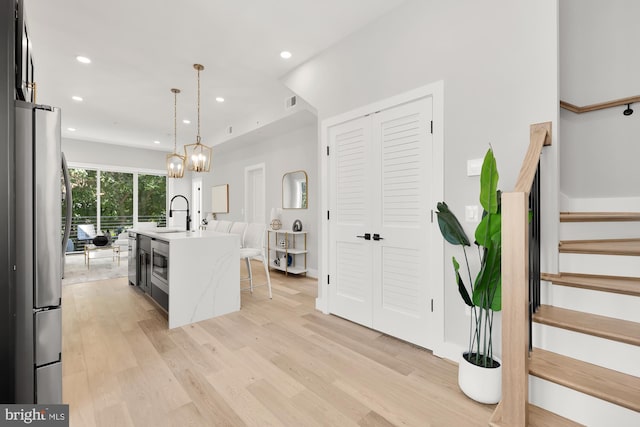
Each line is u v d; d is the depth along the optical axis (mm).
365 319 2764
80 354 2217
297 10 2543
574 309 1662
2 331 1277
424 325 2318
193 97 4531
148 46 3105
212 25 2750
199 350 2295
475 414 1584
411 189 2400
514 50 1854
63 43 3053
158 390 1777
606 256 1696
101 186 7688
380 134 2619
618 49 2539
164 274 2924
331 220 3096
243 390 1786
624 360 1361
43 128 1398
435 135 2229
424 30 2293
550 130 1720
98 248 5844
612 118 2559
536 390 1441
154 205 8594
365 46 2740
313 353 2256
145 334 2592
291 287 4270
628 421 1208
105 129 6387
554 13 1711
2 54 1280
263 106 4941
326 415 1573
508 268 1301
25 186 1357
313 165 4977
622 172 2518
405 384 1856
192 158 3816
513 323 1291
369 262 2723
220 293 3074
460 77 2094
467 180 2064
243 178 6848
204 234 3260
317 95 3256
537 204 1731
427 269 2297
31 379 1377
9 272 1281
